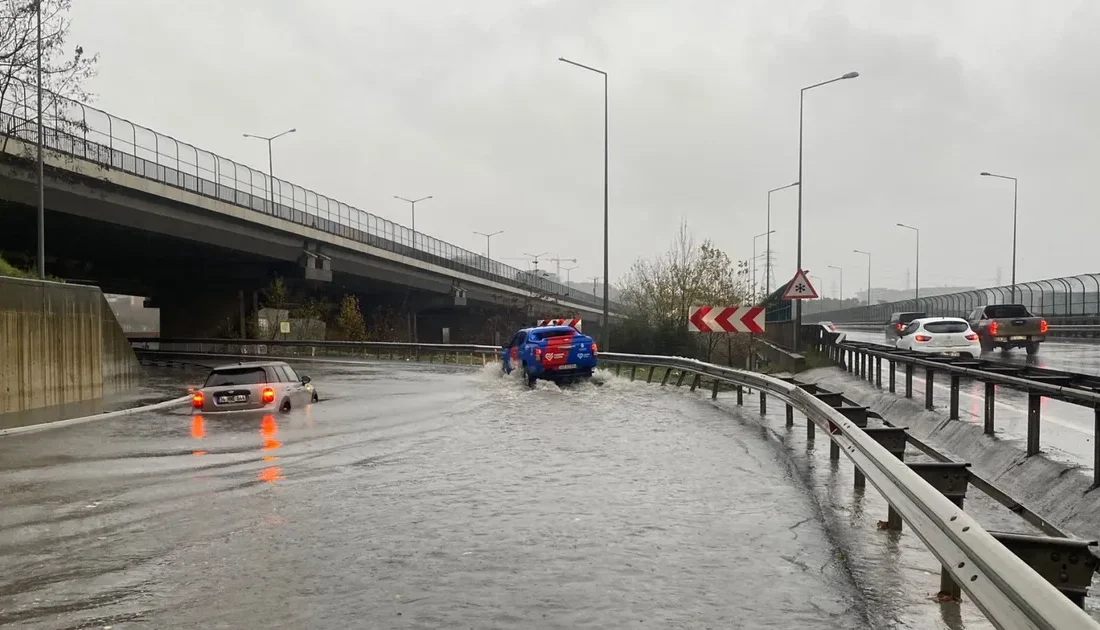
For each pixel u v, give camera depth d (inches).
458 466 446.6
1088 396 313.0
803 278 1003.9
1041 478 354.6
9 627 208.1
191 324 2444.6
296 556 271.4
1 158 1342.3
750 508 333.7
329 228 2251.5
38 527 318.7
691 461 450.0
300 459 482.9
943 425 533.6
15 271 1240.2
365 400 880.9
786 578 241.4
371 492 378.6
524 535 295.6
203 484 407.5
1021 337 1294.3
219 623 209.5
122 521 328.2
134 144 1612.9
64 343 965.2
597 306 3681.1
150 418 740.0
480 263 3235.7
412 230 2775.6
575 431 585.9
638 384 1015.0
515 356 1117.7
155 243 1894.7
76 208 1510.8
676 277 1628.9
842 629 201.0
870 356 879.1
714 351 1550.2
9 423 715.4
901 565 252.5
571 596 228.1
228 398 749.3
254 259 2212.1
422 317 3629.4
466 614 214.2
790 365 1224.2
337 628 205.0
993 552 158.4
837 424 378.3
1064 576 176.6
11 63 1280.8
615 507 339.6
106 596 232.2
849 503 340.2
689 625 205.0
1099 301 1802.4
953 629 198.4
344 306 2630.4
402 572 252.1
